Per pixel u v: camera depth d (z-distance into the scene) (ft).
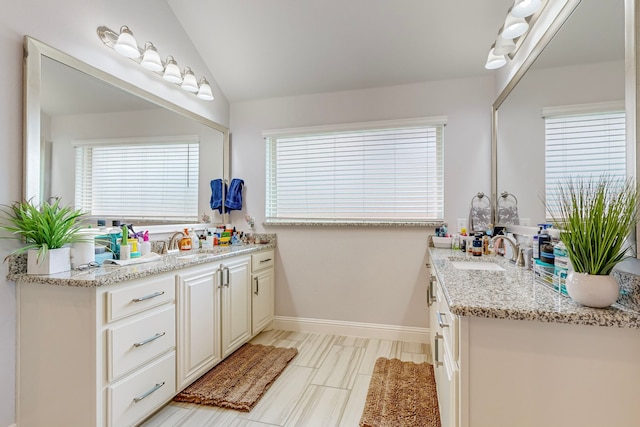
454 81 8.59
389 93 9.09
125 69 6.69
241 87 9.81
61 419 4.56
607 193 3.57
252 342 8.90
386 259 9.10
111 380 4.58
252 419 5.57
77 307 4.50
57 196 5.35
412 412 5.63
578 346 3.10
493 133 8.07
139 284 5.07
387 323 9.10
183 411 5.79
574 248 3.38
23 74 4.87
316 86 9.43
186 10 7.93
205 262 6.62
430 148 8.92
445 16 7.19
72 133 5.60
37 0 5.07
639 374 3.00
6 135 4.71
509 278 4.70
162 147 7.66
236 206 9.98
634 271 3.33
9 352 4.71
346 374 7.10
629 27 3.30
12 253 4.71
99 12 6.09
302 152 10.00
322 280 9.62
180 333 5.95
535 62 5.62
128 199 6.77
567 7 4.51
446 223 8.61
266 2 7.46
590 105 4.01
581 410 3.10
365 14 7.43
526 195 6.00
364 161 9.46
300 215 10.02
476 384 3.27
